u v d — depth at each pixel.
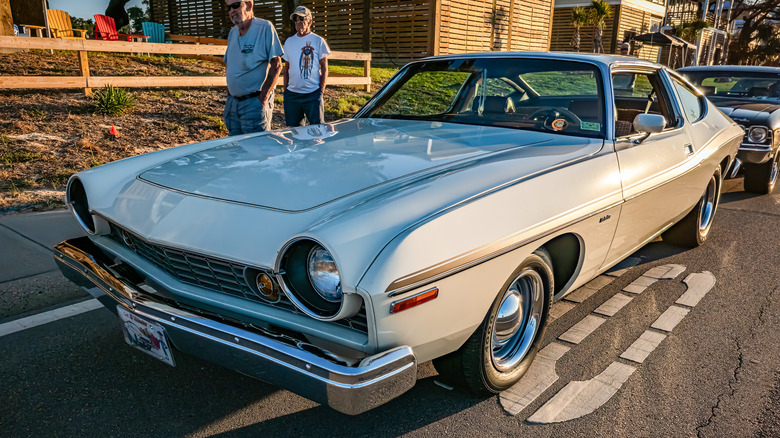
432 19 15.44
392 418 2.32
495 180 2.27
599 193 2.65
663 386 2.57
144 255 2.39
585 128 3.02
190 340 1.99
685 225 4.38
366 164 2.40
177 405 2.38
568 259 2.71
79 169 5.70
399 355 1.80
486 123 3.23
